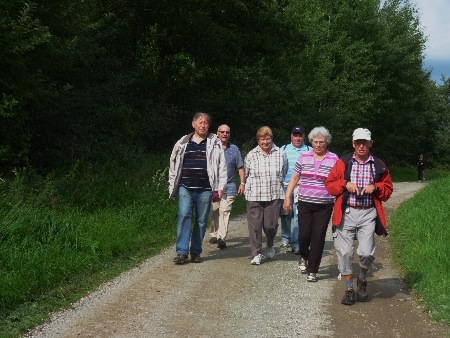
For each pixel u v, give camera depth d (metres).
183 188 7.61
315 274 6.81
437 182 18.25
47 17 10.78
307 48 29.97
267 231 7.85
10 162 10.76
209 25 21.33
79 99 14.64
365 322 5.32
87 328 4.96
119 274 6.92
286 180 8.49
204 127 7.66
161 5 20.20
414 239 9.17
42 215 7.86
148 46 23.48
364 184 5.88
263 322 5.26
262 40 24.03
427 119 49.88
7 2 9.22
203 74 22.92
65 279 6.44
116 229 8.54
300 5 31.20
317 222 6.80
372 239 5.90
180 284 6.54
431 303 5.78
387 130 40.03
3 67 9.53
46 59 11.19
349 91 31.38
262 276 7.04
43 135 13.50
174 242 9.12
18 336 4.70
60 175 12.11
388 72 36.31
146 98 21.03
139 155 15.37
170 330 4.97
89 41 14.25
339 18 33.91
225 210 8.88
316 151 6.92
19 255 6.36
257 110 22.84
